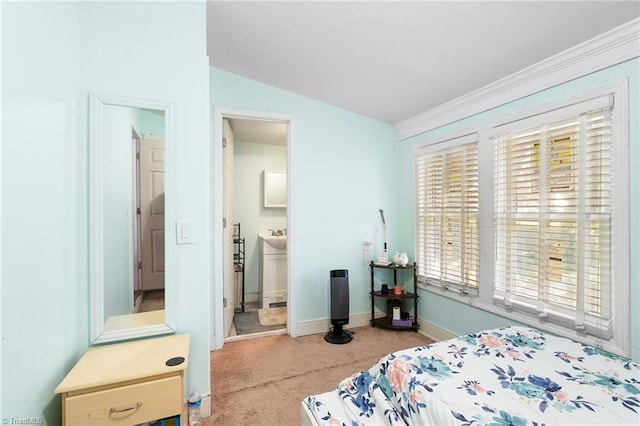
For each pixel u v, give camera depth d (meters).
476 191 2.42
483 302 2.33
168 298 1.65
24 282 1.06
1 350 0.93
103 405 1.23
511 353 1.34
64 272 1.35
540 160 1.93
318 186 2.97
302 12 1.76
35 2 1.12
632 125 1.52
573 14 1.47
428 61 2.06
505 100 2.16
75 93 1.46
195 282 1.71
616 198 1.58
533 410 0.94
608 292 1.61
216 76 2.58
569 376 1.14
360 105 2.95
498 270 2.23
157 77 1.64
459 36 1.75
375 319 3.17
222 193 2.66
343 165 3.08
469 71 2.10
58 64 1.29
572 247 1.77
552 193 1.87
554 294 1.85
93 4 1.54
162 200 1.68
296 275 2.87
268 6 1.74
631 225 1.53
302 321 2.90
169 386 1.33
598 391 1.04
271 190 4.12
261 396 1.90
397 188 3.33
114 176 1.60
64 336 1.35
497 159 2.23
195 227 1.71
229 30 2.01
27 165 1.07
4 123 0.95
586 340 1.71
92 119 1.51
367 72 2.34
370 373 1.34
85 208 1.52
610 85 1.59
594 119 1.68
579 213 1.72
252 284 4.11
